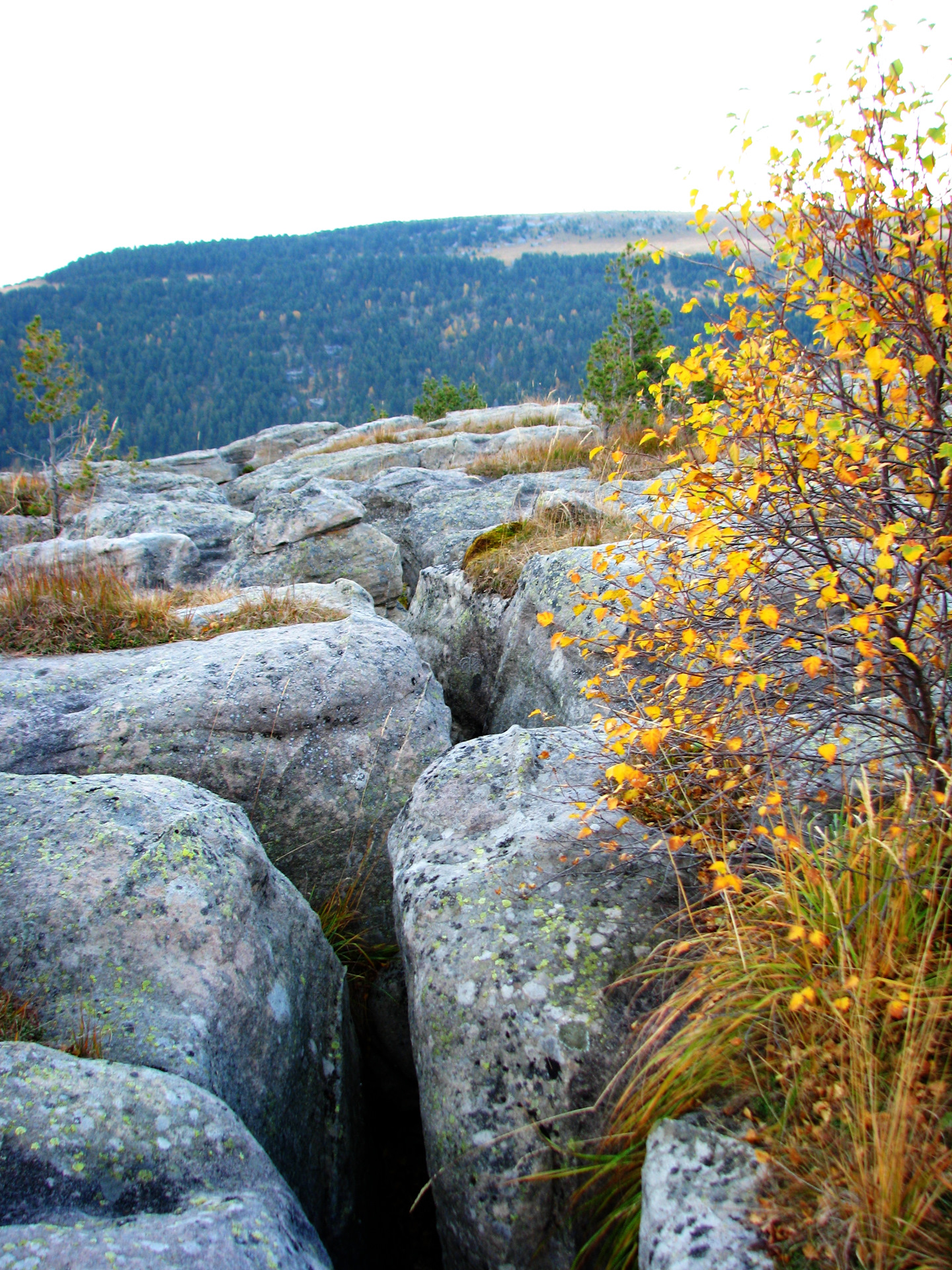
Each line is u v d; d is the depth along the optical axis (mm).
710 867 2850
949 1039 2006
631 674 3873
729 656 2471
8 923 2926
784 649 2955
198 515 14891
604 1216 2303
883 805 2664
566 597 5723
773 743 2738
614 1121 2410
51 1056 2330
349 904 4910
